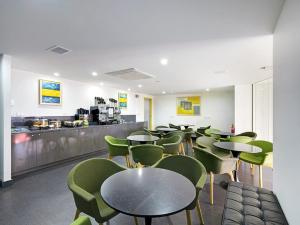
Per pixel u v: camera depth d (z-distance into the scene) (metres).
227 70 4.05
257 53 2.90
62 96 5.11
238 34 2.22
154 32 2.17
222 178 3.35
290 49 1.51
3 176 2.94
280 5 1.64
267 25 2.00
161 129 5.92
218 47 2.65
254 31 2.14
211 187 2.46
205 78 4.99
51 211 2.22
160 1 1.56
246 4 1.62
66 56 3.07
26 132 3.58
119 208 1.05
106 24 1.97
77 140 4.75
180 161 2.09
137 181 1.45
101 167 1.89
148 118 9.81
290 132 1.52
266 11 1.73
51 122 4.45
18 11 1.70
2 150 2.97
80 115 5.35
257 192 1.96
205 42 2.46
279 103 1.87
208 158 2.47
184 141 5.48
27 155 3.59
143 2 1.57
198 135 4.95
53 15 1.78
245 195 1.89
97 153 5.38
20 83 4.12
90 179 1.78
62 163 4.34
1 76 2.96
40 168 3.88
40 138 3.84
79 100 5.64
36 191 2.77
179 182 1.44
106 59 3.23
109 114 6.29
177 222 2.05
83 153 4.93
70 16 1.80
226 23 1.95
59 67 3.83
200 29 2.09
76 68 3.90
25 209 2.27
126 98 7.93
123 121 7.12
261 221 1.48
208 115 8.52
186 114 9.07
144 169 1.75
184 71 4.15
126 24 1.97
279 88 1.87
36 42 2.46
